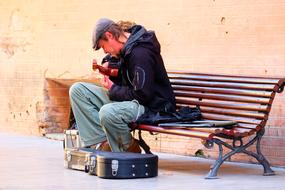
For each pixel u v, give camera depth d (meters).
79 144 8.67
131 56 8.25
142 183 7.55
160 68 8.42
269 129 9.19
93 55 11.45
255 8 9.34
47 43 12.16
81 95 8.58
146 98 8.26
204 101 8.83
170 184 7.52
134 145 8.69
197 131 7.90
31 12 12.40
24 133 12.70
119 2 10.99
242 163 9.36
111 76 8.67
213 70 9.79
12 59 12.78
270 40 9.20
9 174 8.20
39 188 7.28
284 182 7.81
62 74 11.96
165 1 10.34
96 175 8.02
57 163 9.10
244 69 9.47
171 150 10.33
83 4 11.55
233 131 7.91
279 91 8.27
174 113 8.35
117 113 8.16
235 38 9.55
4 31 12.84
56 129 12.41
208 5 9.83
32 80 12.48
